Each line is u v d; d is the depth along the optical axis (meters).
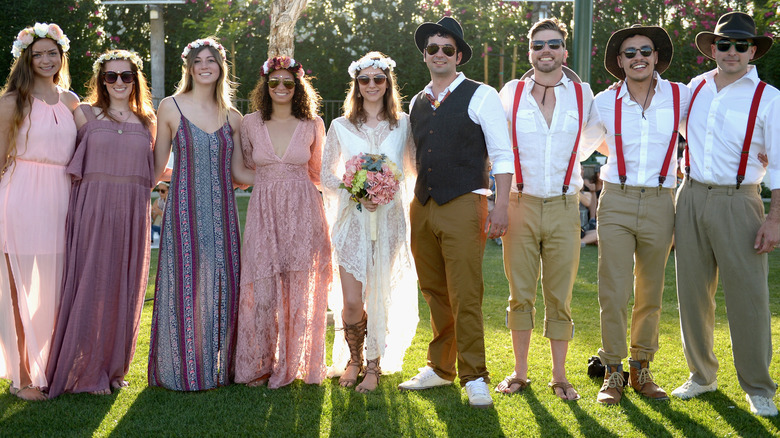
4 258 3.71
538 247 3.76
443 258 3.83
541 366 4.25
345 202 3.86
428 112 3.72
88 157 3.76
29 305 3.71
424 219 3.77
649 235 3.66
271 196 3.86
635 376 3.81
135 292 3.91
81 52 10.66
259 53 12.09
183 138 3.84
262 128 3.88
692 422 3.42
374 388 3.87
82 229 3.74
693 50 11.27
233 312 3.94
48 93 3.81
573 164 3.66
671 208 3.69
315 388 3.87
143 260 3.93
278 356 3.92
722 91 3.57
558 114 3.63
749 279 3.53
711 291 3.70
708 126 3.57
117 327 3.83
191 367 3.81
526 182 3.69
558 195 3.67
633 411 3.55
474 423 3.41
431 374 3.92
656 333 3.81
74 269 3.75
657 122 3.64
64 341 3.72
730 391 3.83
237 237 3.98
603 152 4.02
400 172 3.72
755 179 3.53
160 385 3.88
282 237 3.86
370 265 3.88
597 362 4.05
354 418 3.47
